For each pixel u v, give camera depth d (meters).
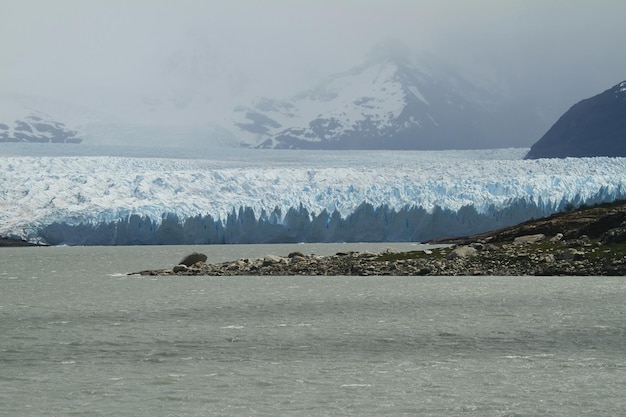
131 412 65.25
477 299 125.19
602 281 141.12
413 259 172.75
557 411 64.44
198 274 179.62
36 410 66.00
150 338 97.56
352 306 121.94
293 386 72.81
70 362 83.94
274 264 179.00
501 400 67.62
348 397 68.94
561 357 83.12
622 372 76.44
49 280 182.38
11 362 84.12
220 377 76.44
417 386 72.38
